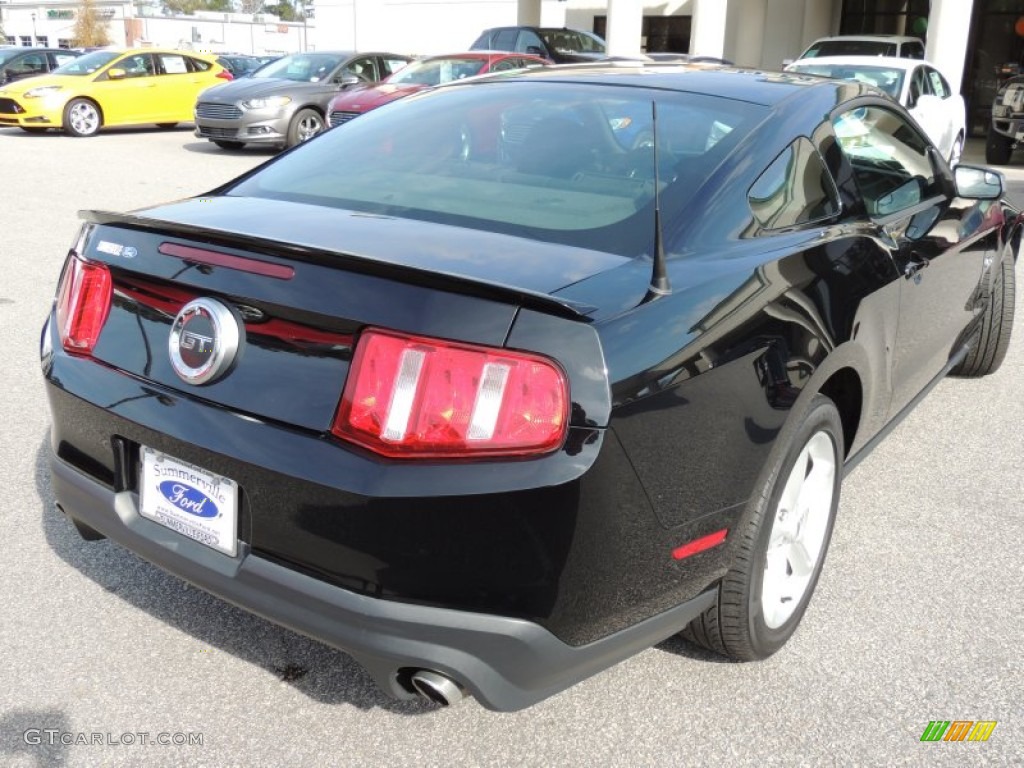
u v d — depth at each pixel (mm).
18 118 15477
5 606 2773
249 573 2057
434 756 2275
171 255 2193
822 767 2270
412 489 1861
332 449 1931
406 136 2947
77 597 2836
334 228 2328
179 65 16875
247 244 2053
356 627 1939
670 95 2873
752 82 3043
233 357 2078
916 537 3381
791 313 2373
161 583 2930
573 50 16344
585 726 2387
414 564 1896
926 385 3850
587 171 2586
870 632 2805
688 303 2117
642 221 2361
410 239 2242
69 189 10133
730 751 2314
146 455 2234
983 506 3637
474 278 1866
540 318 1871
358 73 14773
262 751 2270
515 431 1853
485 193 2541
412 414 1869
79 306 2377
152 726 2332
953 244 3547
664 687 2541
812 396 2449
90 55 16766
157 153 13719
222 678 2516
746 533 2354
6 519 3264
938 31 15406
